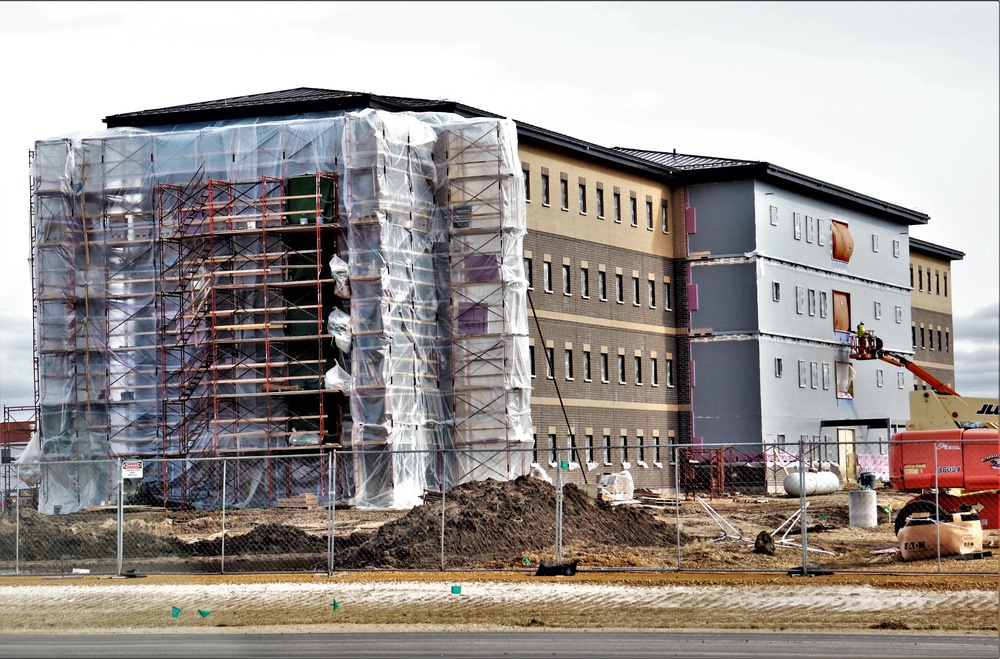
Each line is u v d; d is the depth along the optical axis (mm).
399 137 63188
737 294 85938
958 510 43375
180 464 62781
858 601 31250
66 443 64062
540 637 26875
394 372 61406
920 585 33500
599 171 80875
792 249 90812
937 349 126312
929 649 24844
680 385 86938
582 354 78000
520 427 64625
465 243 65375
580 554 42375
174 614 29250
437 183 65812
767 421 85688
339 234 62562
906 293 109500
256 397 62531
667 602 31625
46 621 30266
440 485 64188
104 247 64938
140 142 65125
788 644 25594
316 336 61594
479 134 65625
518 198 65812
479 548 42625
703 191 87125
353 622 29453
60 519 54531
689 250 87312
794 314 90500
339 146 63406
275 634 27859
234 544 45562
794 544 44625
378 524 53844
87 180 65250
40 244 64938
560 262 76750
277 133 64062
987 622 28281
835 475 75000
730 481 82125
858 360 98875
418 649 25297
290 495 61344
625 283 82562
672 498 73562
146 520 55000
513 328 64875
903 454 49219
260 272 62594
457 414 64812
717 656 24031
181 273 63594
